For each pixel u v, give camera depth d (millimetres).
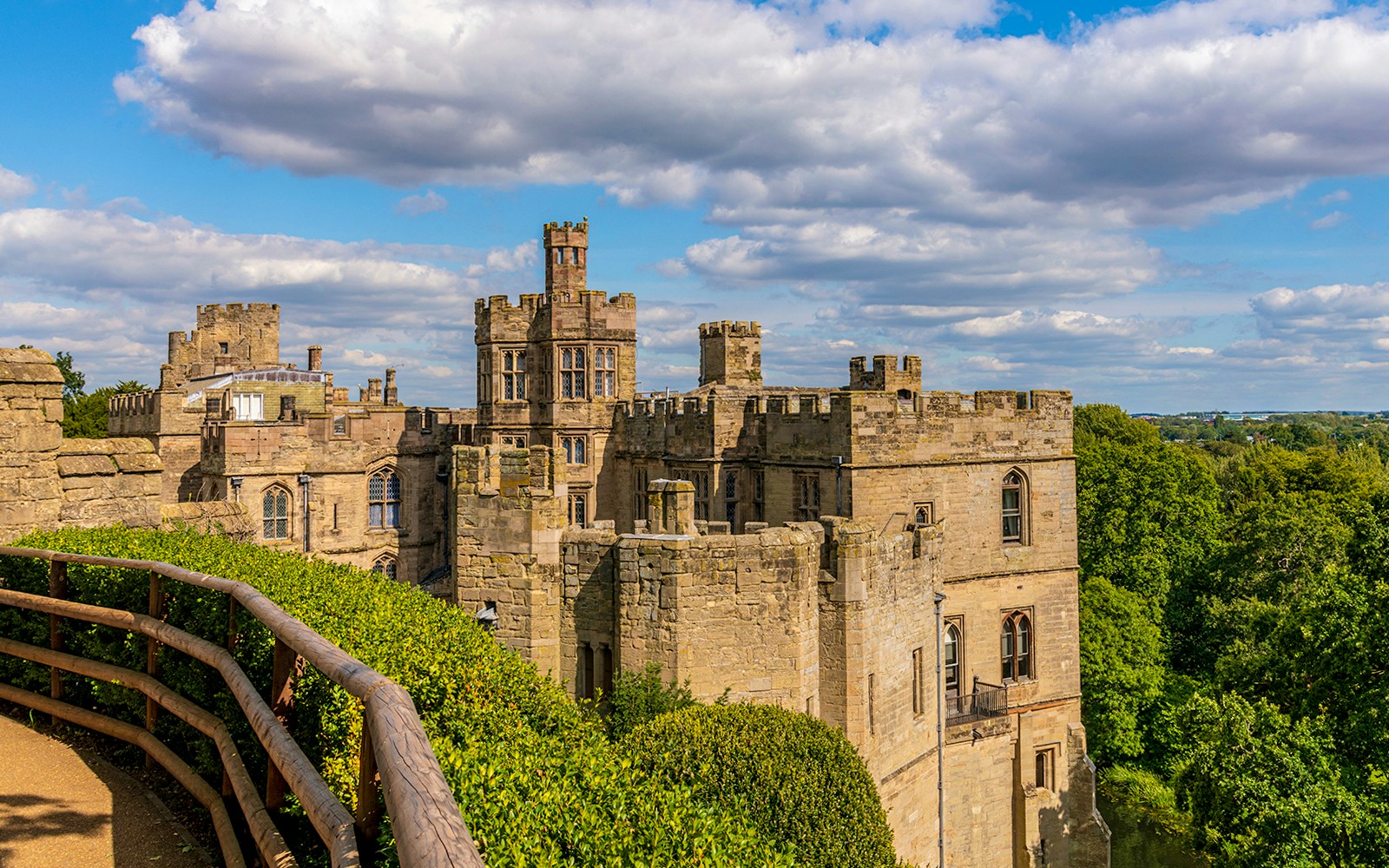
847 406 42906
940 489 45562
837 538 27312
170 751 13414
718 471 51594
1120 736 62781
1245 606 67438
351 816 7301
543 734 15414
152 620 14031
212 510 35000
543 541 26609
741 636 25375
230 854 10250
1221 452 173250
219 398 70250
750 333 70688
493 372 65812
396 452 68938
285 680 10711
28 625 17938
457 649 16250
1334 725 38812
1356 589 41219
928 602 33094
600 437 64125
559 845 10438
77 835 11773
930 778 33219
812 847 19953
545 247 64625
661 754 20359
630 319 65375
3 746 15266
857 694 27375
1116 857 55219
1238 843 34062
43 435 27406
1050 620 49125
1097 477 76938
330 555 64062
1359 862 30406
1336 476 94062
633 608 25344
